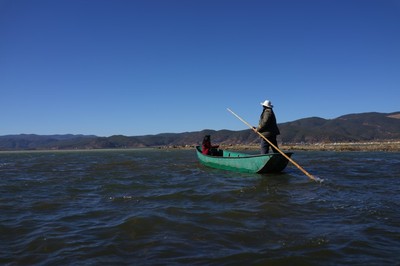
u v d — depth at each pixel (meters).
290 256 3.44
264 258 3.40
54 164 17.77
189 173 10.77
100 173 11.59
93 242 4.02
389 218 4.69
